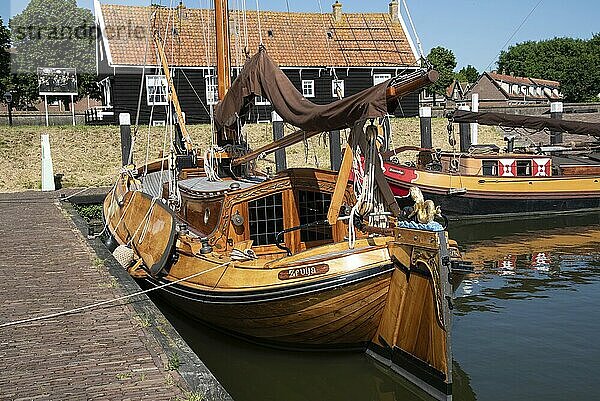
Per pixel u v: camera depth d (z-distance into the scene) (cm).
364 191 803
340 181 811
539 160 2195
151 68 3166
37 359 621
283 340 868
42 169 2200
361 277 760
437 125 3291
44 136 2205
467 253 1583
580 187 2206
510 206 2147
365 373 813
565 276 1311
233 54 2423
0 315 765
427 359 726
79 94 3947
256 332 880
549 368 817
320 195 969
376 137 799
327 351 862
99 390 545
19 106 4116
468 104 4003
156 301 1127
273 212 974
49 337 685
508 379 784
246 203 962
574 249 1608
